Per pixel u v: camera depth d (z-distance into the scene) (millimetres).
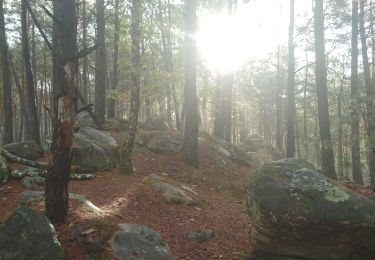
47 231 5945
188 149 15828
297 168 7254
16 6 25641
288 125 19469
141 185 11414
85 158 12602
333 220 6355
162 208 10062
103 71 19984
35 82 31625
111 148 14031
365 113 12906
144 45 26688
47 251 5762
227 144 19562
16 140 37844
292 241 6738
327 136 15188
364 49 20062
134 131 12875
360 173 18734
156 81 23406
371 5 22141
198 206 10867
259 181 7199
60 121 6648
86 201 8328
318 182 6867
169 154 16359
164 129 20891
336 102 34969
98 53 20094
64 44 6586
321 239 6504
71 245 6344
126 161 12789
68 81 6582
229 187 14375
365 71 19953
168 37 24531
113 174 12602
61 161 6773
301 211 6520
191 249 7902
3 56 19016
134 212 9383
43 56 34594
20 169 11602
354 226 6316
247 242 8469
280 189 6875
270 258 6992
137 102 12859
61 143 6723
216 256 7652
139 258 6594
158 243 7309
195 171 15148
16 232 5871
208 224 9555
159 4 22938
